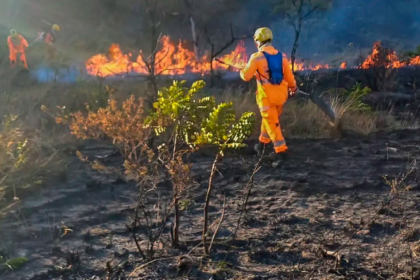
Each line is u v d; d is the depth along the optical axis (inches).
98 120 209.3
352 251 184.7
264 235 199.3
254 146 320.5
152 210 223.1
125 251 184.9
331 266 173.3
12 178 248.2
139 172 198.4
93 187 252.5
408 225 207.2
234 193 247.3
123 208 226.2
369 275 167.2
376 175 274.4
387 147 330.3
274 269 172.1
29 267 174.6
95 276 168.2
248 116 178.1
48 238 196.7
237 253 184.5
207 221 202.7
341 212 223.6
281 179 268.1
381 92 534.6
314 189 252.1
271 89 285.9
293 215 219.6
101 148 326.0
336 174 277.6
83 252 185.0
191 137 184.9
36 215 219.1
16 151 270.5
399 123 409.7
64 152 307.6
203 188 252.2
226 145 179.0
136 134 203.3
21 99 413.1
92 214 220.8
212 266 174.2
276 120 290.4
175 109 181.8
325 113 372.8
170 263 175.8
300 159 306.7
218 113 176.4
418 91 535.5
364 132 374.9
